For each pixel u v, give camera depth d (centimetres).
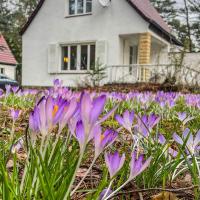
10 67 2666
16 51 4012
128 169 145
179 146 139
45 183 92
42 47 2030
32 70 2062
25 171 93
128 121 122
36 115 81
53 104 75
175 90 1212
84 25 1903
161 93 514
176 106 500
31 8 4397
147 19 1742
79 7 1945
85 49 1936
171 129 284
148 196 137
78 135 72
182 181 158
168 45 2162
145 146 170
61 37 1973
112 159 79
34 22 2048
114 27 1827
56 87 207
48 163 107
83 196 135
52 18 1997
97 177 163
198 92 1137
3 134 249
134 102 500
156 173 143
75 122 76
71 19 1941
